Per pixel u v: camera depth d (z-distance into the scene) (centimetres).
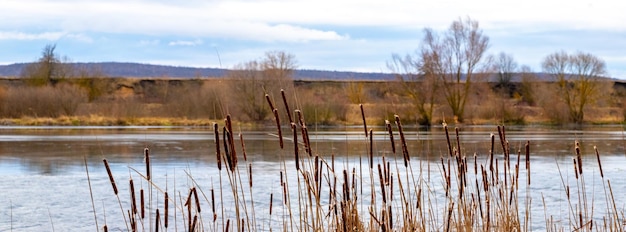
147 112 6931
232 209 1662
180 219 1516
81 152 3431
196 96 6681
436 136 4859
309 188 640
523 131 5700
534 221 1525
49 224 1570
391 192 675
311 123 6131
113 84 10612
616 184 2205
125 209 1717
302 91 5938
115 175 2470
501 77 9125
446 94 6662
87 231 1483
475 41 6669
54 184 2212
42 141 4147
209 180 2295
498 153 3422
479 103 6862
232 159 563
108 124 6531
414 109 6500
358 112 6378
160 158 3155
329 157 3012
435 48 6550
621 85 10106
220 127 5747
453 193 1783
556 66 7444
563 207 1733
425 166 2641
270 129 5384
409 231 702
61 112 6812
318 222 646
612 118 7462
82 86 8469
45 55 8856
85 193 2008
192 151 3531
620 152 3591
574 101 7394
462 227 753
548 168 2733
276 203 1752
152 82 10931
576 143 688
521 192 2008
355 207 680
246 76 5616
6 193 2019
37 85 8700
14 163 2897
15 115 6688
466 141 4262
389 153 3334
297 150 566
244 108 5706
